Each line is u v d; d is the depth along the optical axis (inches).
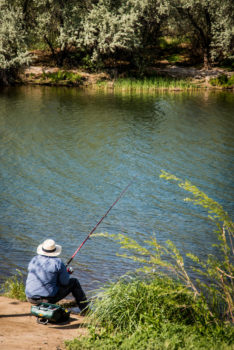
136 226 463.5
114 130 928.9
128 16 1566.2
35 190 567.5
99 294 232.2
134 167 685.3
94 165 691.4
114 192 569.9
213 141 854.5
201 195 215.2
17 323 204.8
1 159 707.4
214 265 226.5
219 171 671.1
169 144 828.0
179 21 1701.5
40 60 1856.5
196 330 199.9
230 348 176.9
